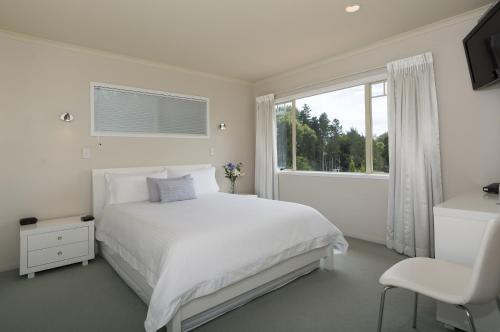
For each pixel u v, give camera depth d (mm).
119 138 3607
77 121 3291
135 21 2709
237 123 4871
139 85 3777
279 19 2721
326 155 4102
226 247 1942
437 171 2873
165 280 1644
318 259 2654
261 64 4020
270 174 4641
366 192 3559
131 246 2227
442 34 2844
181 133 4195
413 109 2971
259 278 2148
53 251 2768
